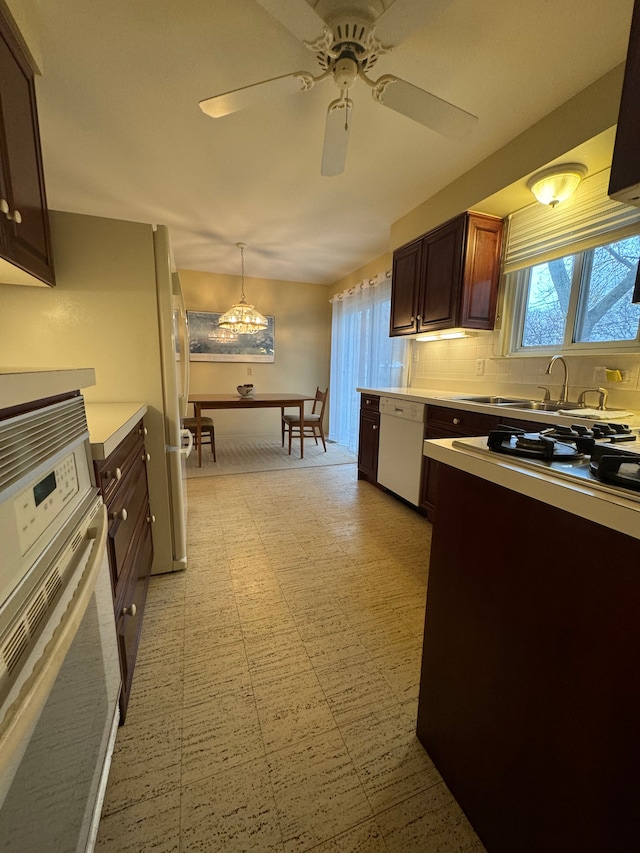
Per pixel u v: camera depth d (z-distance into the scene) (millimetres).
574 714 590
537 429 1685
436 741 945
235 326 4113
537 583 656
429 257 2637
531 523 665
